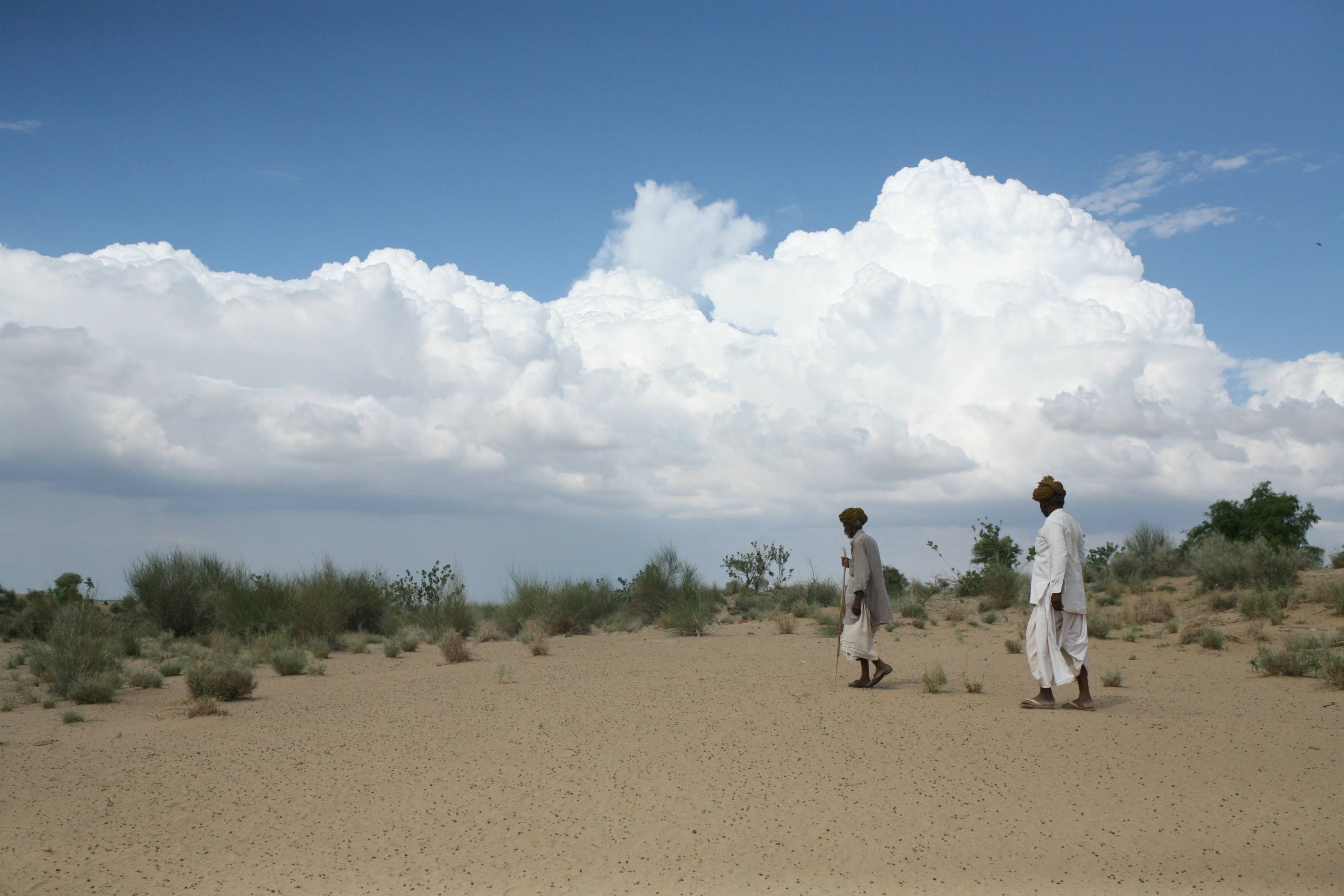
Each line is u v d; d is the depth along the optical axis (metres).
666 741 9.08
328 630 22.22
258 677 16.02
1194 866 5.49
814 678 13.62
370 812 6.91
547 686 13.66
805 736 9.08
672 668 15.55
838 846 5.93
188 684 13.15
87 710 12.49
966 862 5.62
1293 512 33.59
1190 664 14.36
